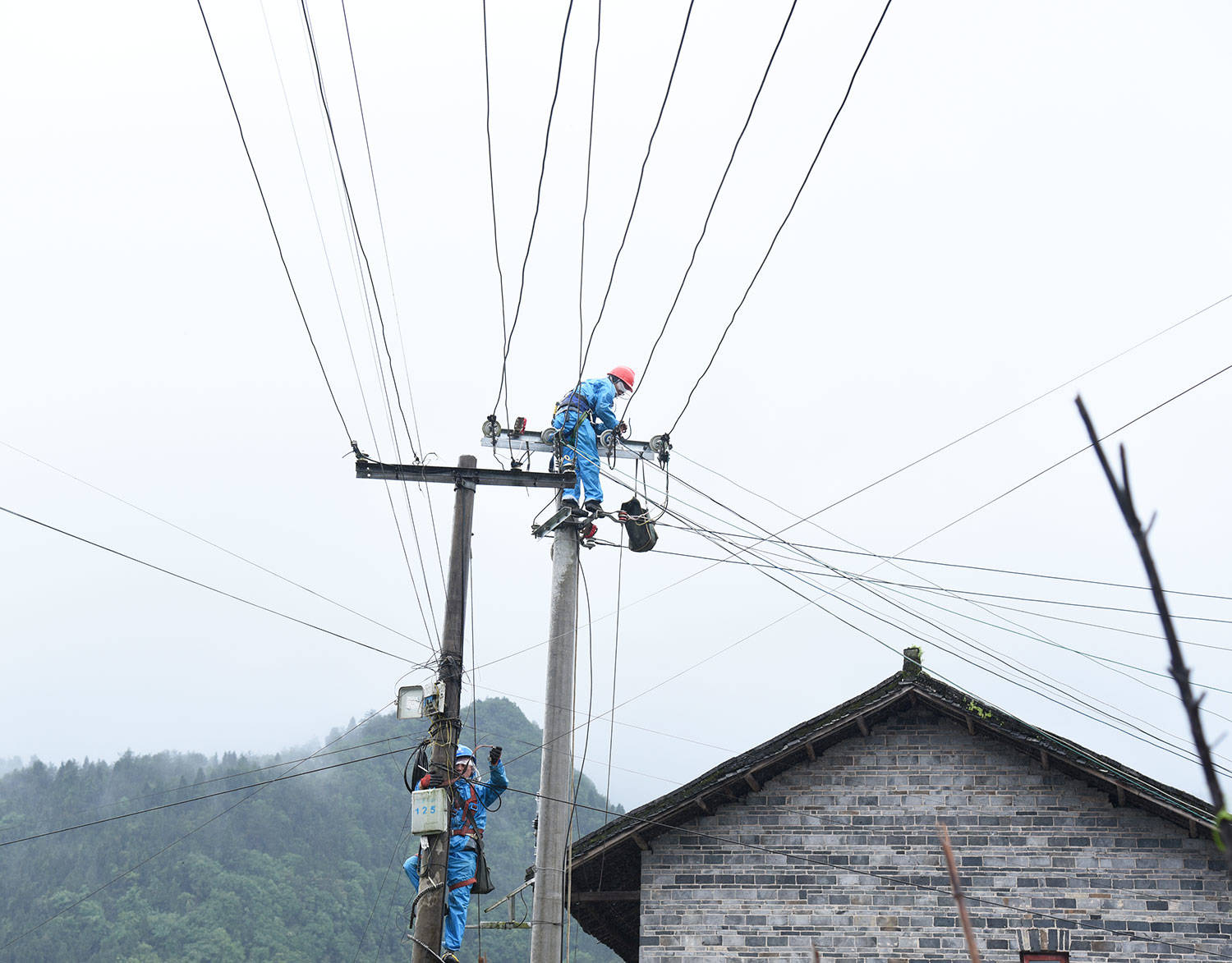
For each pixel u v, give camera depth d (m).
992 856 14.30
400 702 12.41
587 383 13.66
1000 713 14.46
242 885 84.62
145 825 90.75
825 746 15.00
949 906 14.16
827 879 14.44
